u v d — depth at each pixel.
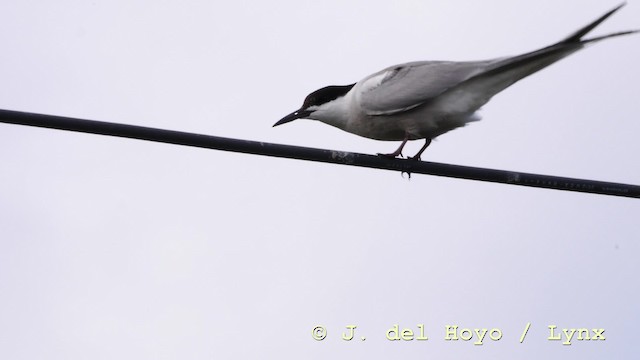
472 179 10.72
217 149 9.91
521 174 10.60
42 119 9.34
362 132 12.48
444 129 11.96
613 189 10.69
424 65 11.89
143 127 9.61
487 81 11.32
